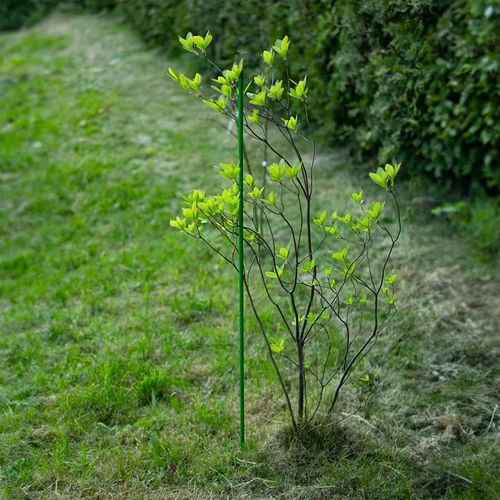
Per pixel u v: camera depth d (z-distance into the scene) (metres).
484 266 4.61
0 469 2.98
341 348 3.81
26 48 9.64
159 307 4.32
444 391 3.50
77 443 3.16
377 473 2.88
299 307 4.21
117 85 8.06
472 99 4.71
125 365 3.71
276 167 2.65
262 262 4.76
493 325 4.04
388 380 3.57
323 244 4.87
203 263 4.82
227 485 2.86
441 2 4.55
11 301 4.69
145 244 5.15
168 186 5.89
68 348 3.91
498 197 5.01
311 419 3.05
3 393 3.55
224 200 2.73
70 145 6.88
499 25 4.39
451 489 2.85
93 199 5.89
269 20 5.98
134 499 2.78
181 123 7.03
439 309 4.17
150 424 3.24
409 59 4.61
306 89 2.80
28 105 7.91
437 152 5.01
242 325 2.91
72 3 11.21
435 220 5.14
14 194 6.17
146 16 8.94
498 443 3.10
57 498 2.79
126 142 6.77
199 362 3.76
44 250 5.33
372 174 2.69
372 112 5.08
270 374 3.59
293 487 2.84
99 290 4.62
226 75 2.71
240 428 3.02
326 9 5.18
